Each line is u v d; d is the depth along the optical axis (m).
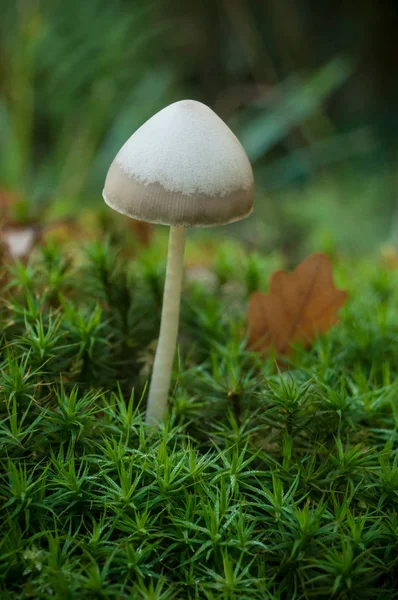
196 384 0.32
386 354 0.34
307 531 0.27
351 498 0.28
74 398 0.28
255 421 0.30
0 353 0.30
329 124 0.77
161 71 0.73
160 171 0.27
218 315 0.35
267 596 0.26
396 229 0.58
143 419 0.31
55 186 0.61
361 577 0.27
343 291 0.33
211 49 0.82
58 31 0.68
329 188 0.67
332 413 0.30
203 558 0.27
